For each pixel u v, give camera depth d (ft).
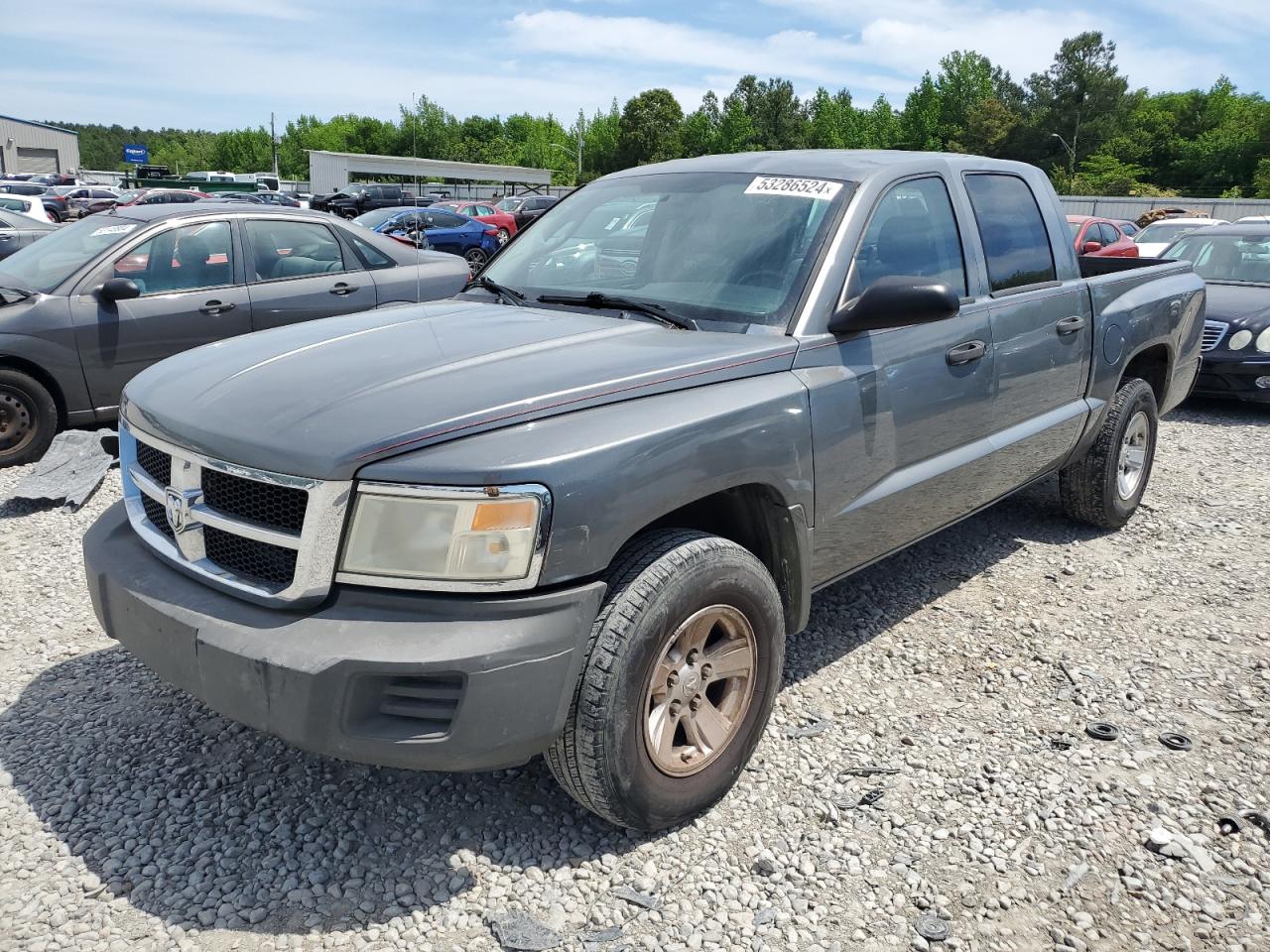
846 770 10.09
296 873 8.38
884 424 10.78
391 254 25.82
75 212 118.11
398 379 8.48
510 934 7.66
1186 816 9.41
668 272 11.18
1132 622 13.89
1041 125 321.32
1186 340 18.53
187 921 7.77
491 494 7.36
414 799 9.43
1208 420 28.17
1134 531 17.81
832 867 8.60
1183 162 304.91
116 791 9.45
